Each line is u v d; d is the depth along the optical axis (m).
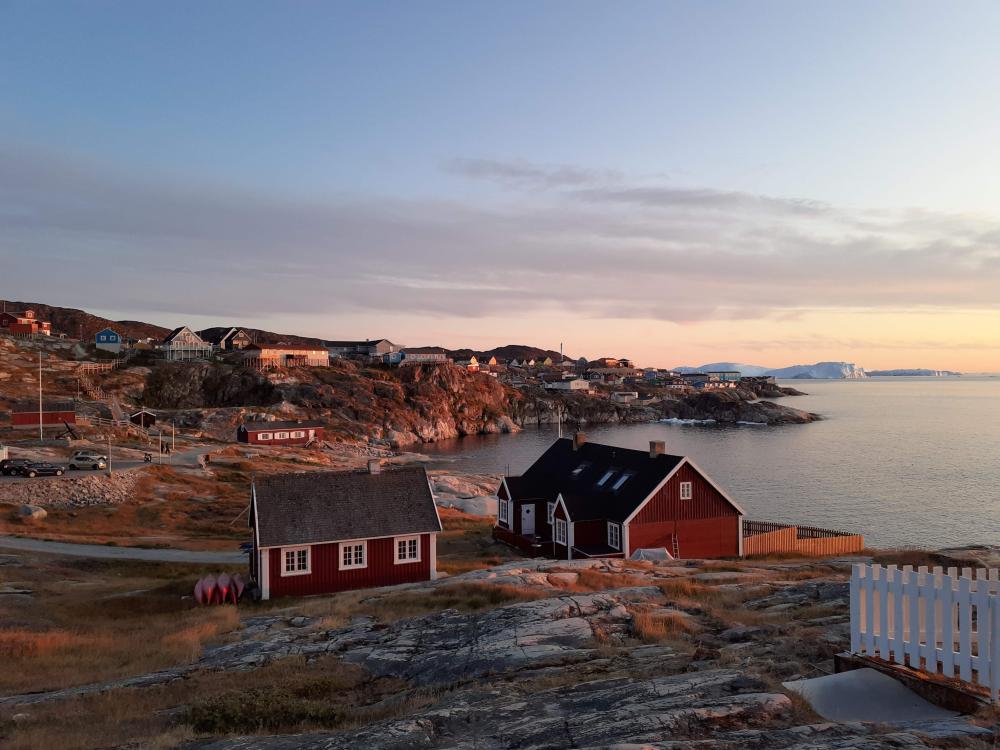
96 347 182.25
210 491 69.56
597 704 11.12
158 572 42.72
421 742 10.28
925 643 11.05
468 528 61.62
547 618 19.95
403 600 28.64
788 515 78.06
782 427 194.88
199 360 180.25
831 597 22.31
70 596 34.81
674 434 181.38
